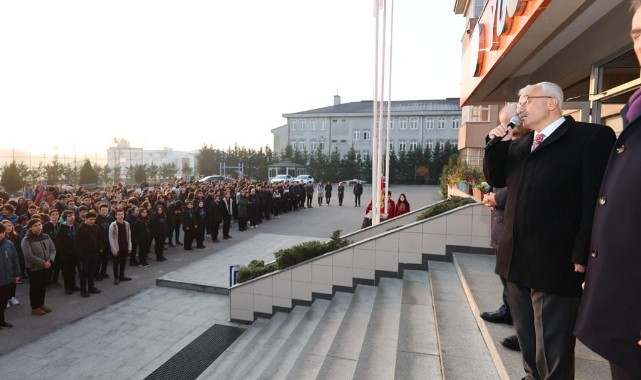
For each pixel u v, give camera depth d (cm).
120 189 1520
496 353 276
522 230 189
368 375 335
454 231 593
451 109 4759
